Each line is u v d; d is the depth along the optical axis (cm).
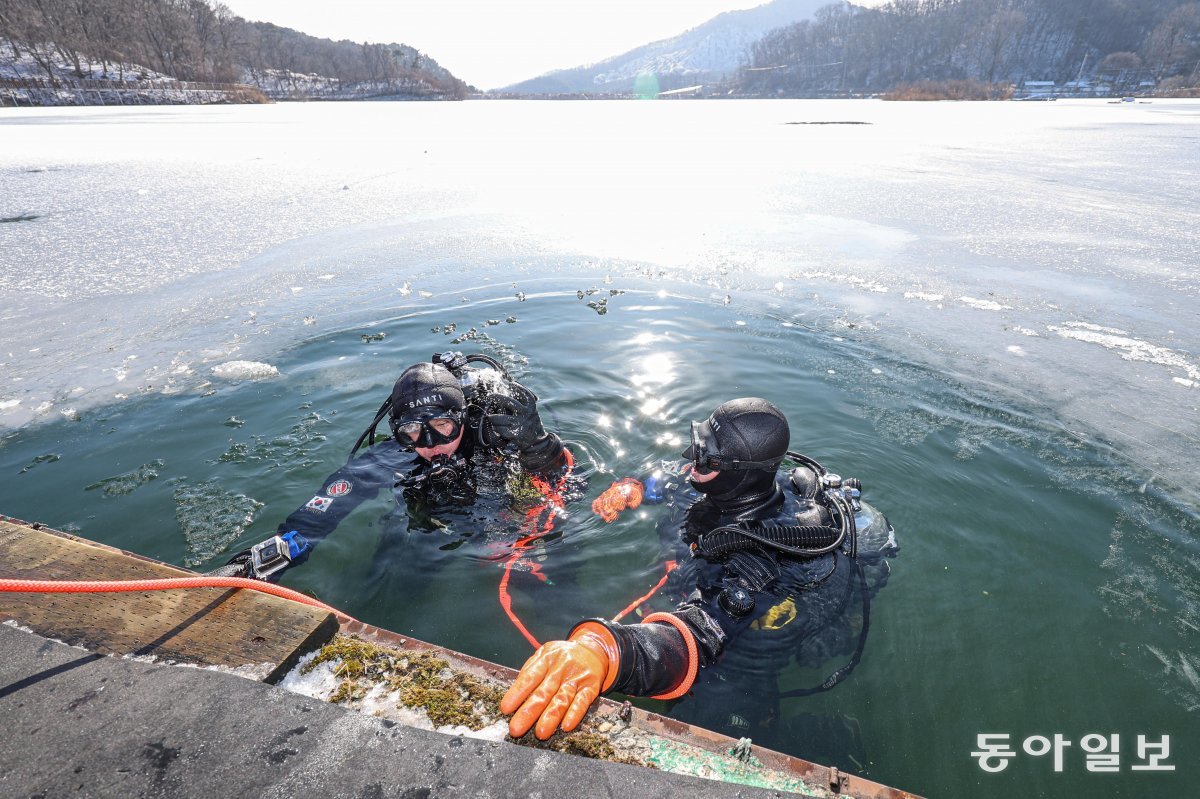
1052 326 502
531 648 201
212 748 123
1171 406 371
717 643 184
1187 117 3381
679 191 1142
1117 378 408
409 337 473
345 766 120
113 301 561
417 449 271
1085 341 470
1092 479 298
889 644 203
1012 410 365
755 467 224
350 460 284
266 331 488
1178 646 203
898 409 365
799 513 238
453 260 693
